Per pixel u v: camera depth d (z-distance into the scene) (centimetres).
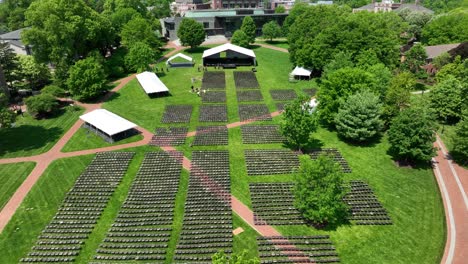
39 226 4444
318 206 4191
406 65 9238
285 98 8806
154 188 5203
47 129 7194
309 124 5903
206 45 14825
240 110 8088
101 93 9094
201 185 5278
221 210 4741
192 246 4091
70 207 4794
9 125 6306
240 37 13975
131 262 3897
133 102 8656
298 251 4053
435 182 5403
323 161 4278
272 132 6988
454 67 8381
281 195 5053
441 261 3925
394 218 4616
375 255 4009
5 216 4622
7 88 8675
